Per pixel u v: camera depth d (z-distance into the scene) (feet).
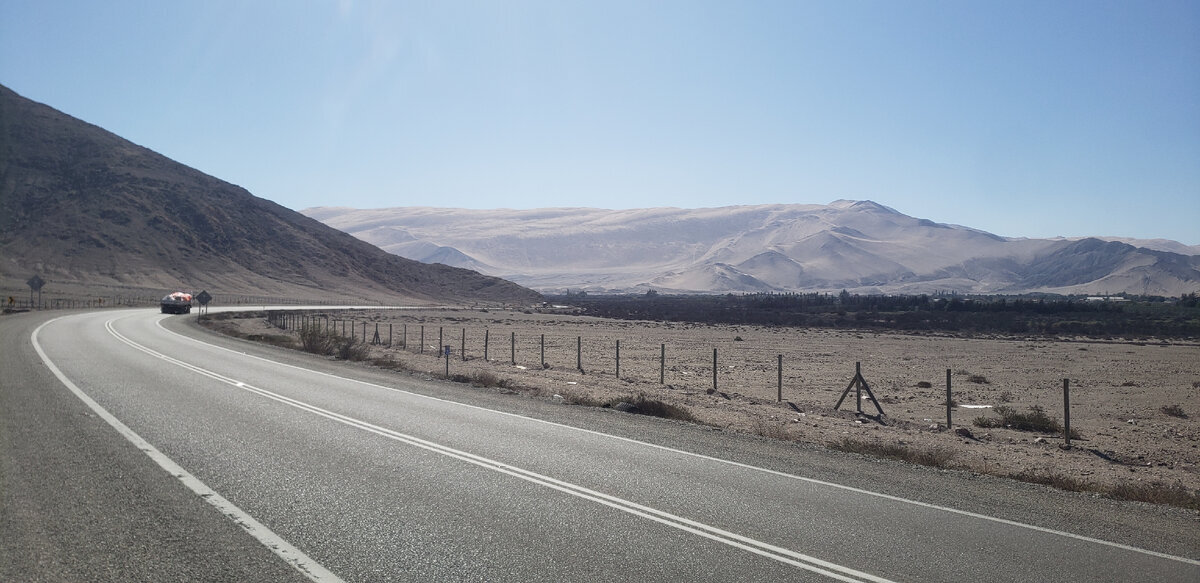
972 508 28.81
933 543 24.13
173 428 39.34
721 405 65.26
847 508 28.14
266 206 579.07
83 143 539.29
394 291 532.32
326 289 479.41
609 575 20.49
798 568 21.49
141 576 19.42
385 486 29.12
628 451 37.93
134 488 27.37
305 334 115.44
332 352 105.60
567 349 150.41
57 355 78.74
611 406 57.41
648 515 26.32
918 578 21.01
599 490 29.68
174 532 22.82
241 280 446.19
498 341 169.89
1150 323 305.94
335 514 25.25
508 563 21.21
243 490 27.73
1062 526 26.71
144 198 492.13
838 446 43.65
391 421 44.68
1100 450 51.90
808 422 56.85
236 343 110.93
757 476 33.17
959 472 36.47
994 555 23.12
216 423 41.47
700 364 124.67
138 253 431.43
